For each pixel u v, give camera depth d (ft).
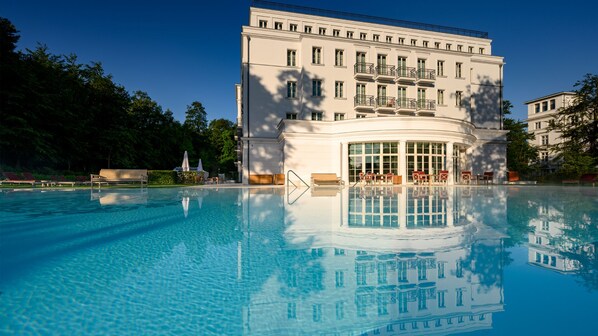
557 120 113.39
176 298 8.52
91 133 105.29
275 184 66.64
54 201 32.73
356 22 95.45
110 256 12.42
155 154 135.33
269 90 81.56
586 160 88.28
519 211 24.43
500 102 99.71
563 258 11.82
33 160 86.02
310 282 9.64
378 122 61.82
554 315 7.21
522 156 123.44
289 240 15.03
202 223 19.70
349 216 22.44
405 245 13.88
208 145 184.55
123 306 8.00
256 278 10.01
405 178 60.44
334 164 66.18
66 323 7.13
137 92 141.59
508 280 9.43
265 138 79.20
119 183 67.82
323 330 6.86
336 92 84.79
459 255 12.25
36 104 82.07
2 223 19.80
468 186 58.18
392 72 86.38
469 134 67.26
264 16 89.25
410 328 6.82
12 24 79.77
